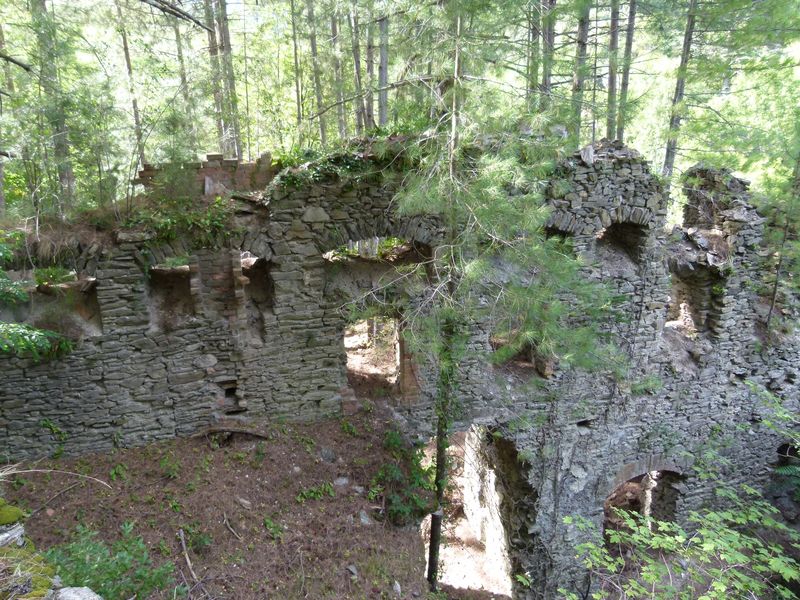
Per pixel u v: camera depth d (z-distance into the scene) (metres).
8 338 5.16
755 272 10.22
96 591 4.50
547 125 6.18
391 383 9.12
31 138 6.63
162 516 6.36
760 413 11.12
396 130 7.34
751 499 11.58
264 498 6.89
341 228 7.47
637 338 9.62
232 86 12.23
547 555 10.12
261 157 7.45
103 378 7.02
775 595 9.43
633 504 12.74
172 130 6.87
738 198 9.95
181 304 7.42
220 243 7.04
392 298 7.67
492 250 5.90
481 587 10.71
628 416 10.10
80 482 6.70
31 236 6.37
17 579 3.06
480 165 5.71
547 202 8.20
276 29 13.14
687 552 6.34
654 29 13.26
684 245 9.96
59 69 7.72
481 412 8.96
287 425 8.00
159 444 7.44
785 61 11.00
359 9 9.26
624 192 8.69
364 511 7.07
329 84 13.21
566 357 6.61
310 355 7.95
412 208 5.70
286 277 7.48
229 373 7.66
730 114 13.75
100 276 6.64
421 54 6.05
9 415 6.73
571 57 10.62
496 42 6.29
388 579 6.26
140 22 11.42
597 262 8.08
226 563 5.93
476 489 12.10
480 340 8.53
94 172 6.90
